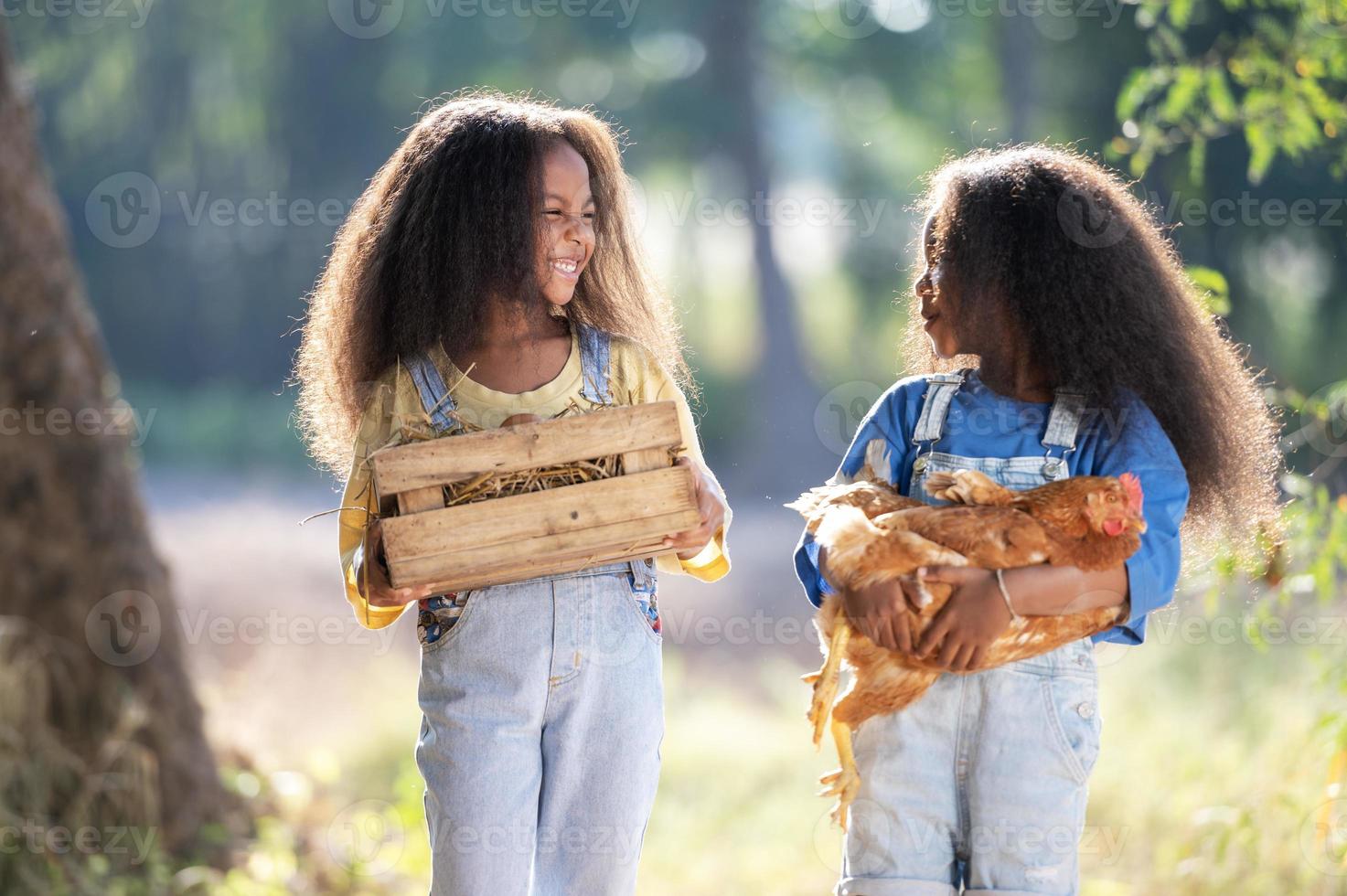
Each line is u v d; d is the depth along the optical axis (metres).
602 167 5.34
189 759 9.58
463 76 40.12
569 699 4.82
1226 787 9.38
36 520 9.06
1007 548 4.45
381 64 40.66
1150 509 4.63
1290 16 7.86
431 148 5.09
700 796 12.27
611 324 5.36
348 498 5.03
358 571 4.74
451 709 4.80
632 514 4.48
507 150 4.97
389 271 5.07
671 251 39.44
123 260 42.75
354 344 5.13
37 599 9.04
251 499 29.88
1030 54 34.47
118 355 43.53
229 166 42.06
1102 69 31.36
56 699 8.98
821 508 4.92
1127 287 4.84
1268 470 5.29
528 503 4.43
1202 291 6.41
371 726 13.90
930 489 4.67
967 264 4.90
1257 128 7.63
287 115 41.03
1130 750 10.67
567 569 4.69
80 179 42.00
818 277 45.94
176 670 9.66
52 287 9.16
